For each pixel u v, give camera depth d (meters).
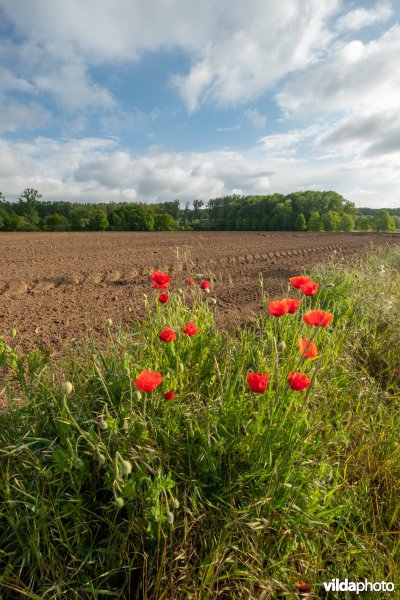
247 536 1.69
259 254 15.13
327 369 2.92
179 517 1.77
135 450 1.77
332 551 1.77
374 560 1.77
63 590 1.53
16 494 1.68
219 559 1.63
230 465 1.92
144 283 8.21
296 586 1.64
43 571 1.52
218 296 6.84
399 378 3.54
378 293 4.80
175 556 1.63
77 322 5.12
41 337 4.45
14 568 1.57
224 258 13.45
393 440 2.44
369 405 2.83
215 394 2.47
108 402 2.17
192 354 2.73
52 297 6.80
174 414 2.12
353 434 2.47
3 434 1.90
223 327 4.34
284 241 24.83
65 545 1.55
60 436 1.86
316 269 6.73
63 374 2.46
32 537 1.52
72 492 1.79
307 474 1.98
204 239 26.59
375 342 3.84
